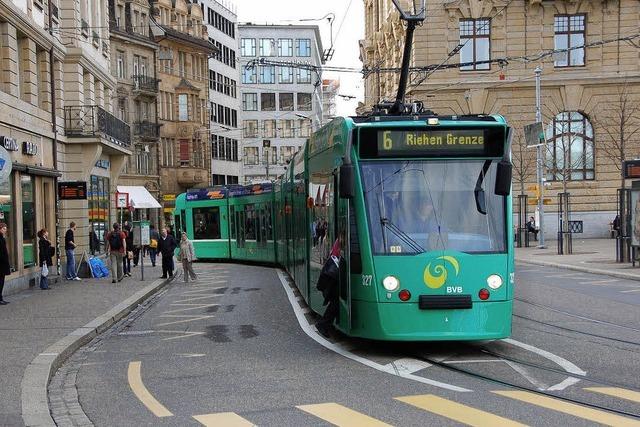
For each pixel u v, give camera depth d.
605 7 47.12
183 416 7.73
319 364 10.34
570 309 16.20
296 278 19.41
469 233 10.74
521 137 47.28
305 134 114.88
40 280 23.36
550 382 8.83
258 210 31.69
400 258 10.54
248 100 114.06
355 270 10.80
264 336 13.23
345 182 10.48
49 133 26.91
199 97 71.50
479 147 11.02
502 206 10.92
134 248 34.19
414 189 10.89
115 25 53.59
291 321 15.08
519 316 15.09
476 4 47.09
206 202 36.72
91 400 8.72
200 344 12.64
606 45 47.31
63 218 30.33
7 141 21.61
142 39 56.97
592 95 47.44
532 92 47.47
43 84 26.84
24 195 23.52
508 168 10.78
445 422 7.10
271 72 114.75
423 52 47.38
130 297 19.81
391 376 9.37
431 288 10.48
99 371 10.55
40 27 25.56
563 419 7.11
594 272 25.89
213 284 24.94
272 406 7.99
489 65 47.47
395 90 54.16
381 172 10.95
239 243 34.72
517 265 30.72
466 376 9.27
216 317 16.28
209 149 76.12
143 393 8.95
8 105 22.11
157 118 60.59
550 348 11.24
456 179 10.97
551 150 47.75
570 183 47.88
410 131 10.96
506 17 47.31
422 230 10.71
